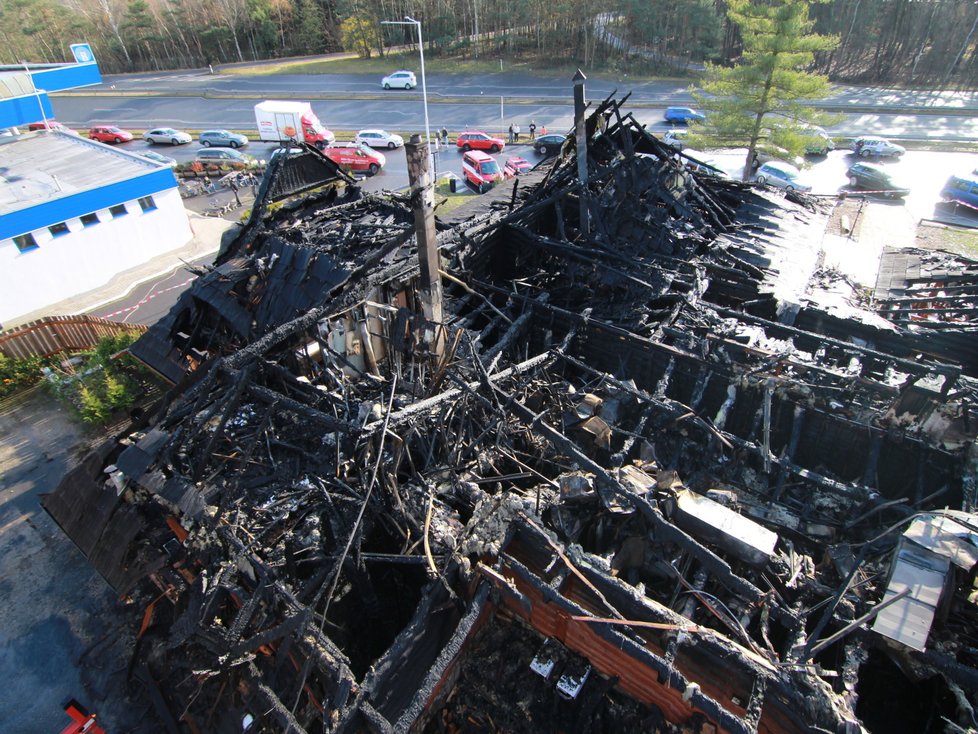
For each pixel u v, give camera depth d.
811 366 12.50
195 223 34.28
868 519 10.55
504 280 19.28
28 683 12.50
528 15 61.19
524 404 12.75
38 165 31.33
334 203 19.69
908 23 53.03
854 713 7.64
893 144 39.75
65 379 20.55
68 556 15.22
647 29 58.06
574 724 8.60
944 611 8.67
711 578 9.48
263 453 11.71
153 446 11.38
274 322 15.14
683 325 14.52
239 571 9.83
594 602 8.93
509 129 45.78
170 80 67.25
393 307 14.71
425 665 8.59
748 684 7.90
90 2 73.50
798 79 30.11
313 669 8.85
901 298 18.42
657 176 19.53
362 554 9.62
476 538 9.40
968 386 11.56
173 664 11.09
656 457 12.15
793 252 19.77
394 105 54.84
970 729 7.42
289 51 76.56
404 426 11.51
